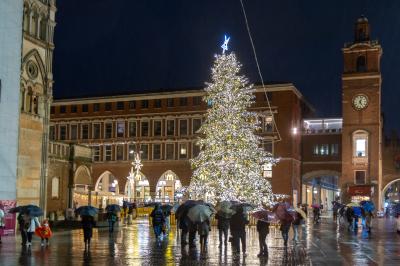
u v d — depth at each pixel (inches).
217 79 2079.2
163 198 3597.4
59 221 1823.3
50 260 905.5
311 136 3799.2
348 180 3452.3
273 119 3592.5
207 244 1226.6
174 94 3843.5
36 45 1738.4
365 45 3489.2
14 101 1568.7
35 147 1732.3
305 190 3983.8
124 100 3981.3
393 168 3639.3
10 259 918.4
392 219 3029.0
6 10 1545.3
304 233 1587.1
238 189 1967.3
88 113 4052.7
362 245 1229.7
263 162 2206.0
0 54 1520.7
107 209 1614.2
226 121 2028.8
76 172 2233.0
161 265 841.5
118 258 939.3
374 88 3447.3
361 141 3449.8
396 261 916.0
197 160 2075.5
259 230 979.3
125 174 3939.5
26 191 1680.6
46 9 1795.0
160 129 3887.8
